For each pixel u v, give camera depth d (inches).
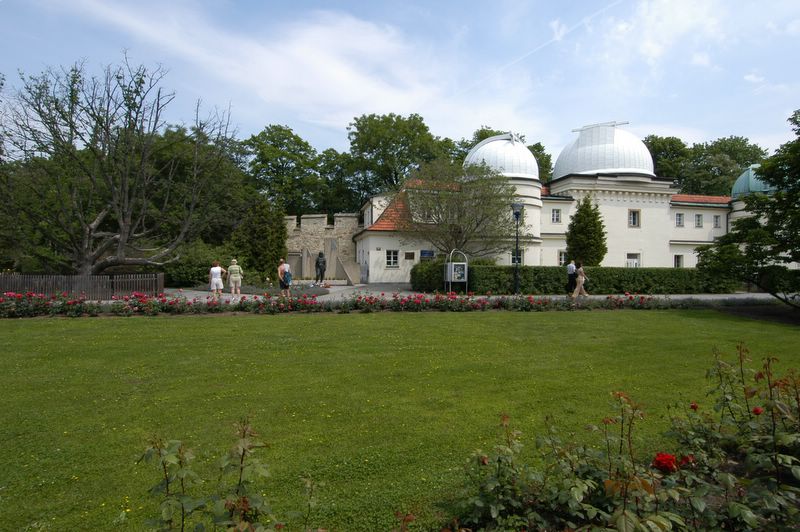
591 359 352.5
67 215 835.4
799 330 514.9
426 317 568.7
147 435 206.4
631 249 1446.9
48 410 237.9
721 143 2274.9
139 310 573.6
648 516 101.1
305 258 1594.5
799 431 141.9
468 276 967.0
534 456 181.8
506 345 402.3
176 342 402.9
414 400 253.1
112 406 243.8
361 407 241.8
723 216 1558.8
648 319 575.5
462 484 158.4
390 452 187.8
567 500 117.0
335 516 142.2
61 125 786.2
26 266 1043.9
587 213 1246.3
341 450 189.9
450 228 1093.1
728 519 116.6
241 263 1269.7
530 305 650.8
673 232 1509.6
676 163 2144.4
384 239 1238.9
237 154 1366.9
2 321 509.0
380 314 595.8
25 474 172.2
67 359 342.0
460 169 1130.7
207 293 967.0
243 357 350.3
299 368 319.6
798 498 129.6
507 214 1123.3
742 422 157.8
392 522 139.0
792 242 639.8
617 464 127.0
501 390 271.9
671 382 292.8
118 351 367.6
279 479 165.8
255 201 1352.1
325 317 560.7
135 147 877.8
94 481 167.2
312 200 2073.1
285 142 1985.7
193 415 231.0
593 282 989.2
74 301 555.8
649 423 219.0
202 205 981.2
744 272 684.7
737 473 155.5
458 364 332.2
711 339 441.4
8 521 142.9
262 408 240.4
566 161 1584.6
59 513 147.3
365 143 1879.9
